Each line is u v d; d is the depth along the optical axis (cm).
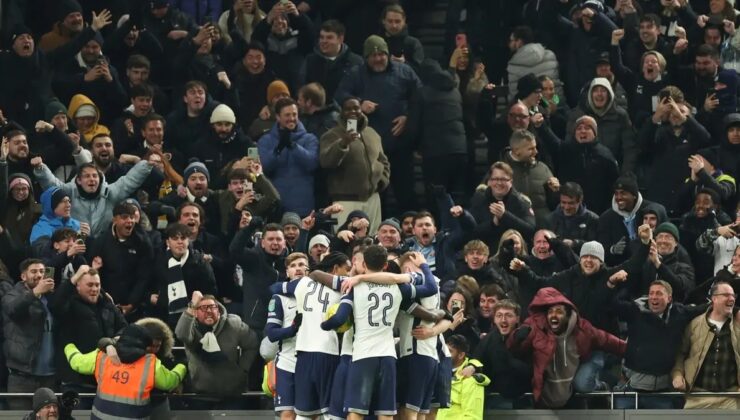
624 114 8431
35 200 7894
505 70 9169
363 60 8738
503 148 8400
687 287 7425
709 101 8525
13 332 7050
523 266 7219
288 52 8856
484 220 7800
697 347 6988
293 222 7544
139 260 7381
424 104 8306
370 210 8100
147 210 7606
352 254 7250
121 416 6825
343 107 8031
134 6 8912
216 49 8956
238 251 7256
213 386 7000
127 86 8912
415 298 6203
